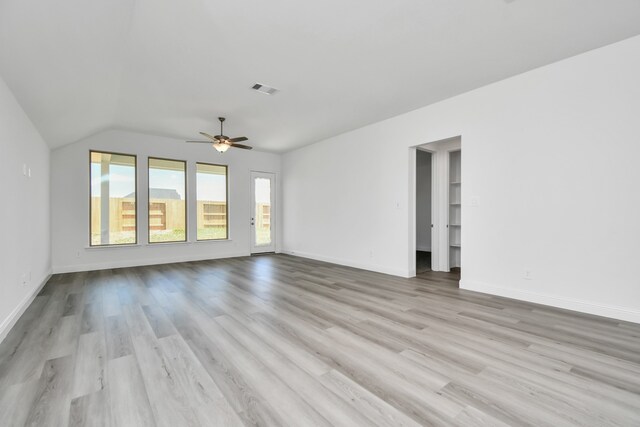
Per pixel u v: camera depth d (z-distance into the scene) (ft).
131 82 12.17
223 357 7.30
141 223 19.89
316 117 16.66
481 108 12.86
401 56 10.39
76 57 8.86
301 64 10.89
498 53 10.23
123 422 5.04
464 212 13.43
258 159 25.27
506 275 12.19
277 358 7.25
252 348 7.77
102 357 7.30
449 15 8.25
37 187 13.12
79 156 17.83
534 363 6.97
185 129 18.89
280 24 8.57
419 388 6.00
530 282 11.56
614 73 9.66
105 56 9.54
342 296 12.55
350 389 5.98
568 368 6.73
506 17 8.35
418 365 6.89
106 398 5.69
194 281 15.29
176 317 10.06
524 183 11.63
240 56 10.28
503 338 8.32
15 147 9.70
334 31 8.95
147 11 7.89
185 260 21.58
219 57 10.34
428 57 10.47
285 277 16.24
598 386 6.05
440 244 17.87
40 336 8.52
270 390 5.96
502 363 6.97
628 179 9.47
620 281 9.63
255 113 15.99
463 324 9.36
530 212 11.50
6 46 7.06
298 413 5.27
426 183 28.07
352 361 7.09
